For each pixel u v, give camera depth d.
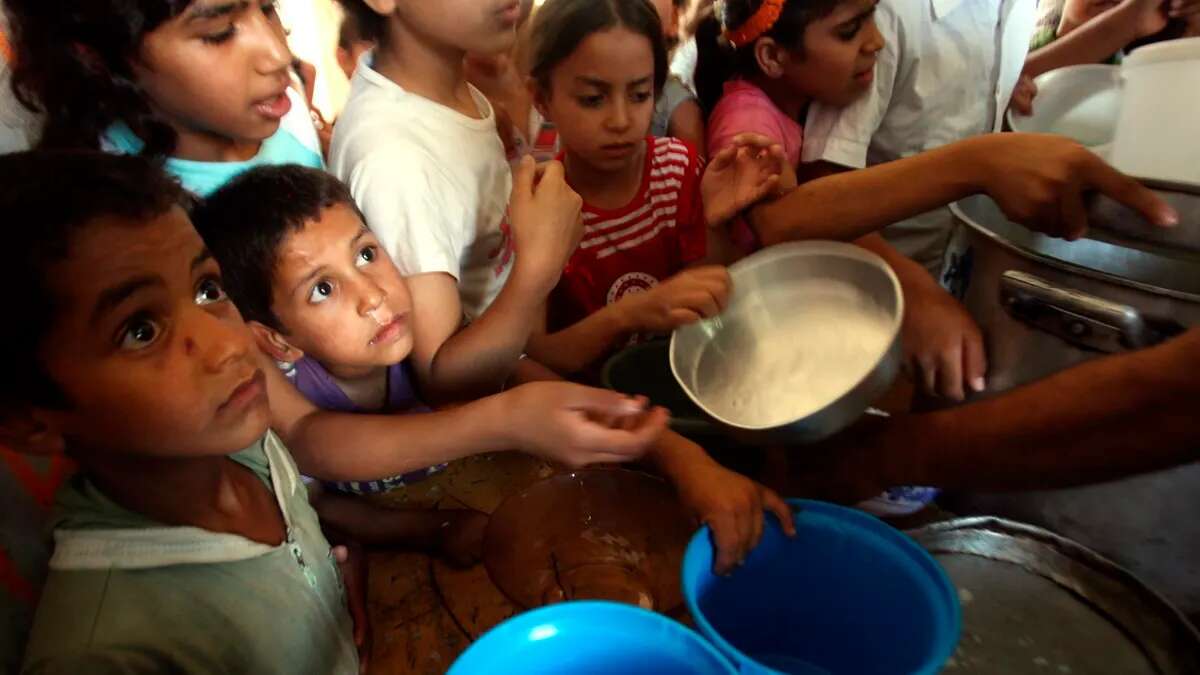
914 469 0.75
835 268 0.78
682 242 1.22
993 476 0.70
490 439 0.78
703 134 1.44
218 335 0.55
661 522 0.87
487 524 0.87
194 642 0.57
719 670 0.47
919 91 1.26
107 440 0.53
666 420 0.73
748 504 0.68
